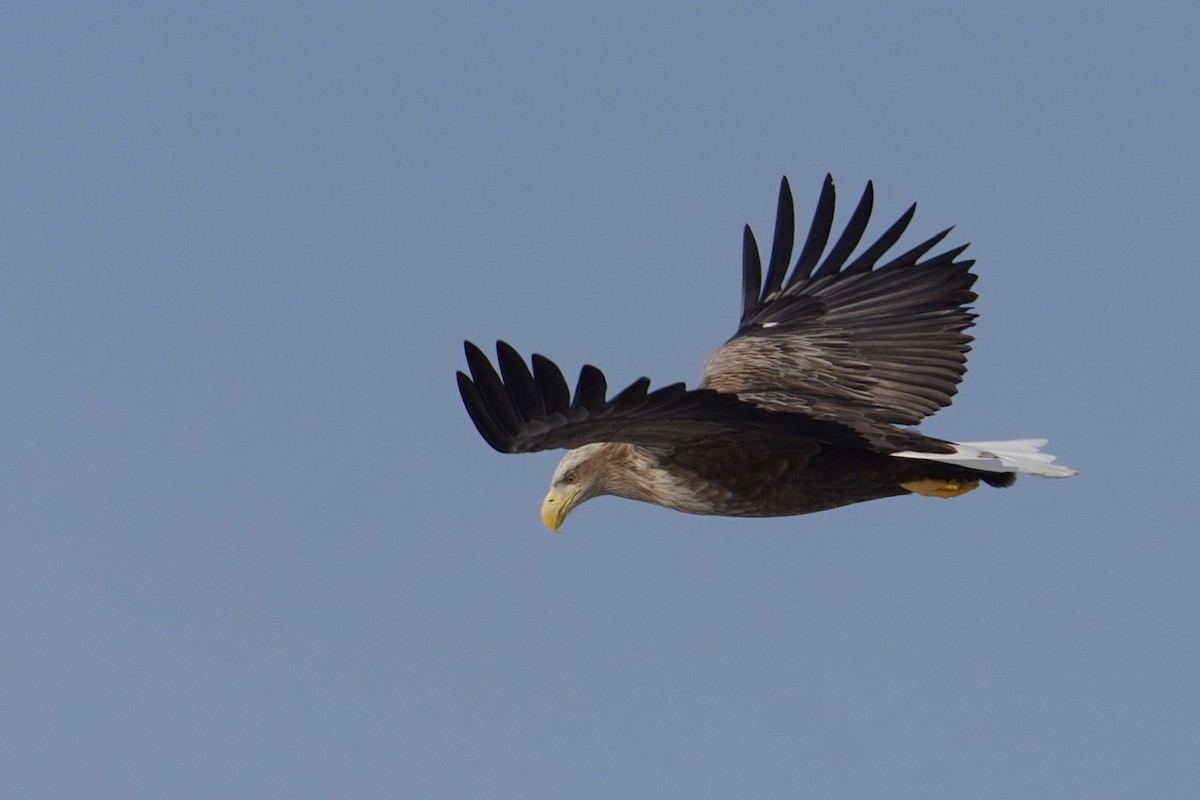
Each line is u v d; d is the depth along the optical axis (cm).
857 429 1359
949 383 1443
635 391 1154
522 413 1166
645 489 1439
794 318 1492
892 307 1476
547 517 1465
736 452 1388
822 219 1502
